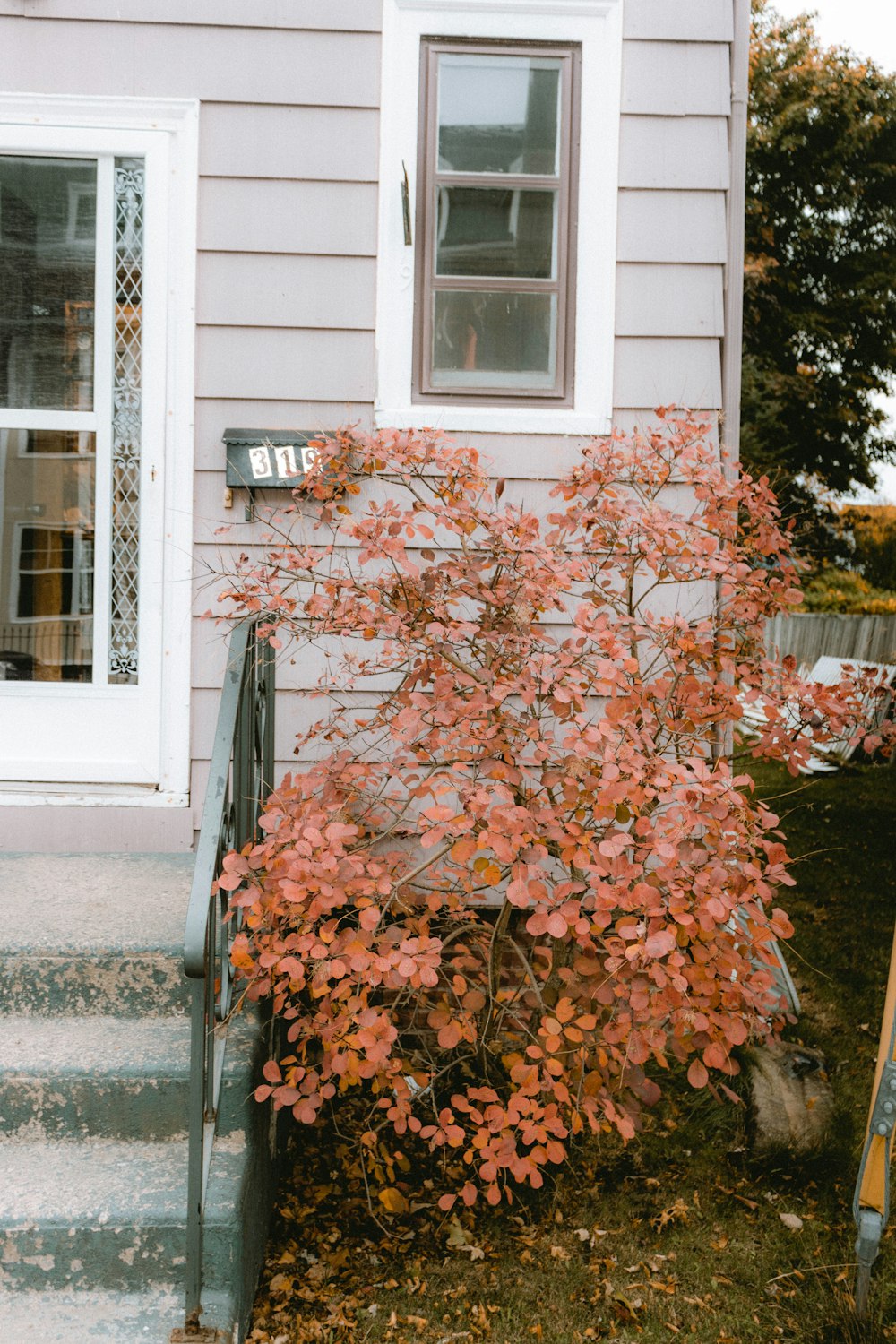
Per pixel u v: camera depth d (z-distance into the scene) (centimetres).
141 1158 275
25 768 389
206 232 385
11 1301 251
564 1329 278
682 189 391
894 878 598
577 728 271
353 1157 347
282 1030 353
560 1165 343
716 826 262
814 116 1766
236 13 382
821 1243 309
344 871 261
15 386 393
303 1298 287
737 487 334
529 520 294
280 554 336
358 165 387
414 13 388
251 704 320
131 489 395
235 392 387
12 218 390
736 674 329
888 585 1898
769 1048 379
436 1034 379
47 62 381
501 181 396
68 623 395
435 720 288
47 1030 301
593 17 389
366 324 388
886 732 340
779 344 1783
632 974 265
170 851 388
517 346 401
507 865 280
